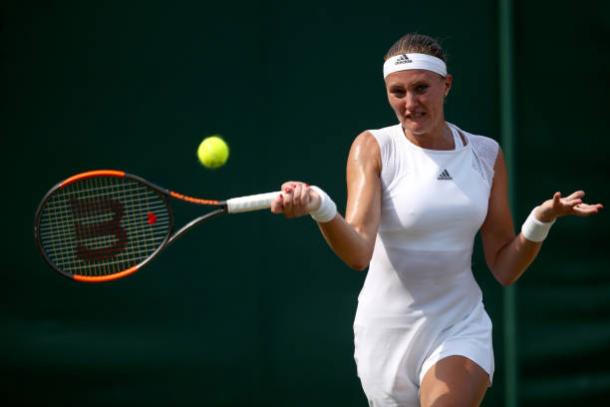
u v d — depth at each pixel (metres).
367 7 20.36
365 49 20.30
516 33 20.34
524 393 20.11
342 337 20.16
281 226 20.23
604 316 20.19
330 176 20.19
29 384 19.62
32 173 19.75
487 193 12.55
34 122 19.83
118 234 12.87
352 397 20.11
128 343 19.86
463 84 20.34
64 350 19.69
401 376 12.59
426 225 12.12
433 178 12.17
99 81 19.97
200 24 20.17
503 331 20.38
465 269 12.59
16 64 19.83
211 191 20.06
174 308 20.00
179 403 19.92
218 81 20.16
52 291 19.66
